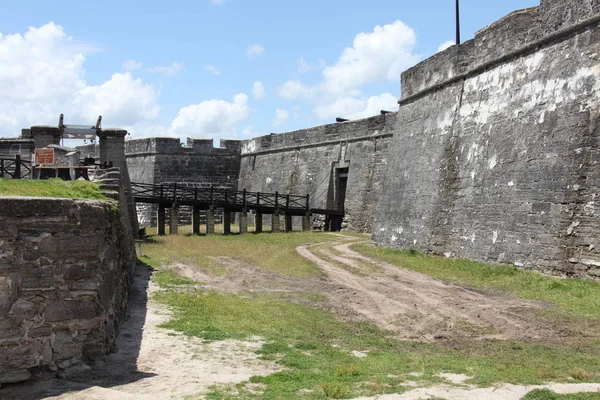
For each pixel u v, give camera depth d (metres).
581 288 12.95
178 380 6.72
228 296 12.98
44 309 6.56
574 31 15.49
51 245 6.62
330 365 7.63
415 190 23.91
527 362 8.02
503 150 18.00
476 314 11.55
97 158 40.47
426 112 24.11
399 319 11.20
